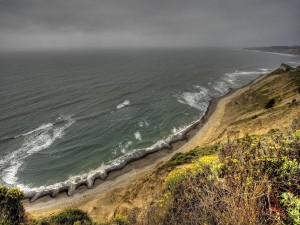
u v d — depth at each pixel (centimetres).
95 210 2059
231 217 291
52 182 2680
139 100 5662
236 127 3012
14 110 4812
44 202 2380
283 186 356
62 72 10438
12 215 1080
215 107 5116
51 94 6122
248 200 312
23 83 7550
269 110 3231
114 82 8081
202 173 477
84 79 8606
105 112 4762
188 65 14250
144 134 3772
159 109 4956
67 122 4238
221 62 16300
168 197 527
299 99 3091
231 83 8175
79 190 2531
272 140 476
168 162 2206
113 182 2633
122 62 16188
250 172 380
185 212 405
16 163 3011
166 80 8625
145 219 561
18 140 3569
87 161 3056
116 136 3700
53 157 3147
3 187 1156
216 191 350
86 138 3638
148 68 12550
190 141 3481
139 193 1884
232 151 479
